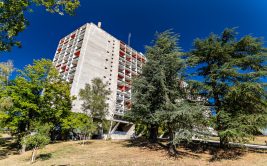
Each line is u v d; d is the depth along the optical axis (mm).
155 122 17281
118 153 17203
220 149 18016
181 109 14711
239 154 16484
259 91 15781
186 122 15008
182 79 17266
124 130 57938
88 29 60125
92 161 13953
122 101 57812
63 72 56500
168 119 15250
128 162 13367
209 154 16906
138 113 18172
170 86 17344
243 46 18703
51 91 26047
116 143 24344
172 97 17250
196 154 16906
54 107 27766
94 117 28141
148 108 17312
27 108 22547
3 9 8016
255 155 16172
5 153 22688
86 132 27453
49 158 16672
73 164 13125
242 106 16953
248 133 15328
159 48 18094
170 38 18859
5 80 23734
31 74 23922
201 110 15094
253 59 17469
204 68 20047
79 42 59219
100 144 24297
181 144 20922
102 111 27422
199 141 20500
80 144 24531
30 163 15383
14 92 22750
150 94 17453
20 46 9031
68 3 8773
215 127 16219
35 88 23938
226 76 17188
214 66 18156
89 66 53875
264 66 17656
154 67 17469
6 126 21938
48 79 25781
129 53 73125
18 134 23078
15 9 8086
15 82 23078
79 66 52031
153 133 22766
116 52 65562
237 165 13305
